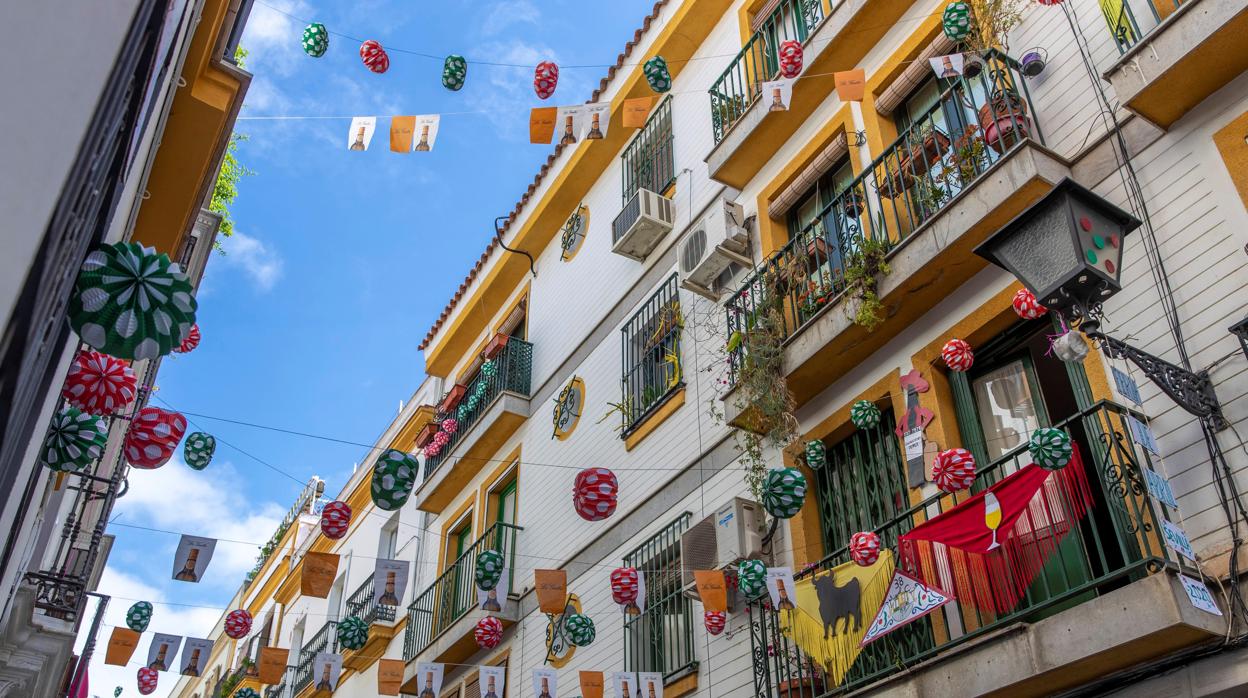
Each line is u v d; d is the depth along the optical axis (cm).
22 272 232
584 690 860
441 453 1686
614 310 1345
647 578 1048
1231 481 577
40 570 880
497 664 1295
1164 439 621
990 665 611
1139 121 712
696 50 1344
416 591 1669
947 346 706
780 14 1184
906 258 795
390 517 1959
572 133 795
